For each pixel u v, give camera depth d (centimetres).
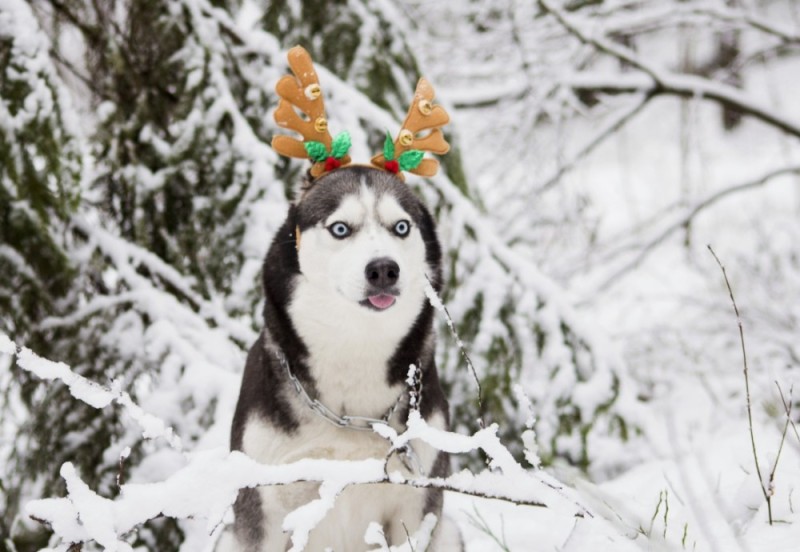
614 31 813
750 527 265
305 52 300
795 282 697
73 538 194
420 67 535
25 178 398
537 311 478
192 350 429
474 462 479
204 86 459
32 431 430
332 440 269
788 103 1287
